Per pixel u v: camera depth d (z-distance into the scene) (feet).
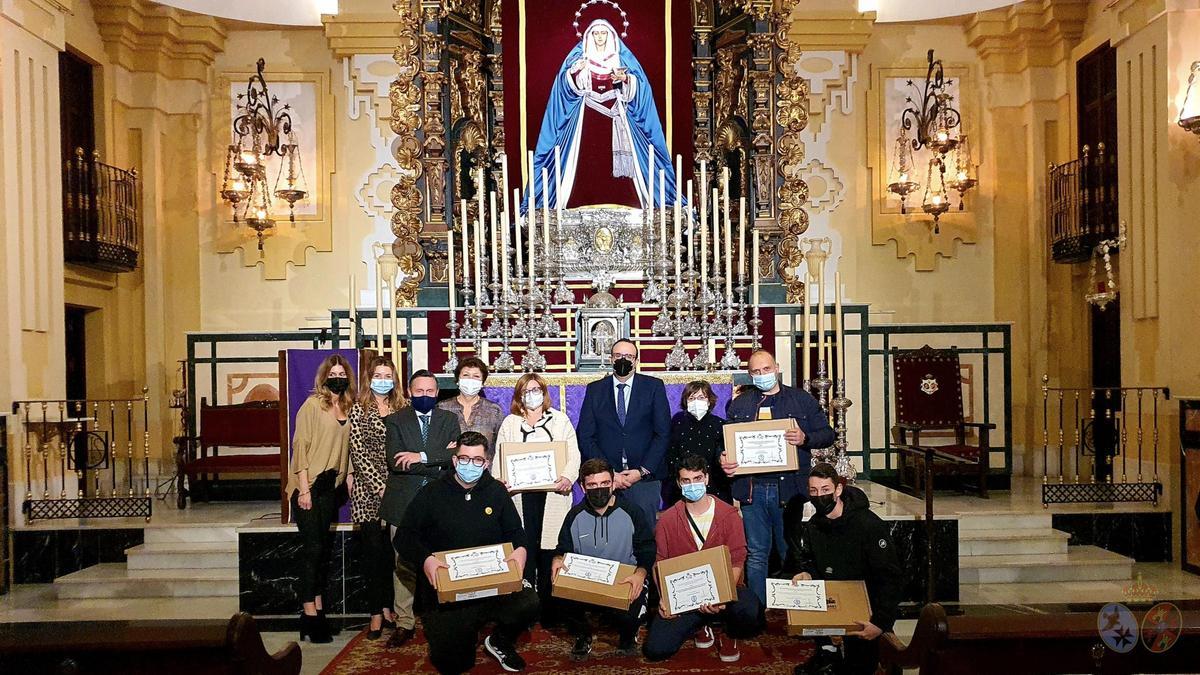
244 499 32.42
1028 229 37.70
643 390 21.47
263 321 37.91
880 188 37.93
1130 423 30.37
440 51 31.01
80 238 32.09
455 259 31.50
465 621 17.16
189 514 28.89
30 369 28.60
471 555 16.89
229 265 37.91
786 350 30.76
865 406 31.81
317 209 38.06
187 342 33.04
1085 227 33.60
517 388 21.15
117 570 25.91
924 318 37.99
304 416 21.29
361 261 37.83
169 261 37.32
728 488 21.47
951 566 23.63
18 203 28.30
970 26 37.91
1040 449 36.96
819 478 16.49
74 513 27.09
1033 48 37.19
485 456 17.71
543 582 20.95
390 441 20.22
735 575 18.16
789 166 31.40
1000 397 35.04
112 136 35.45
